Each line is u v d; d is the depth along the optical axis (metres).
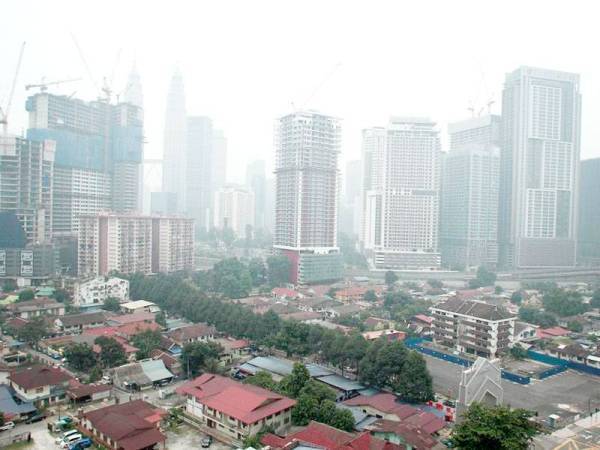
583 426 105.12
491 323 154.88
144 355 140.50
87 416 93.88
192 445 91.62
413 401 113.31
